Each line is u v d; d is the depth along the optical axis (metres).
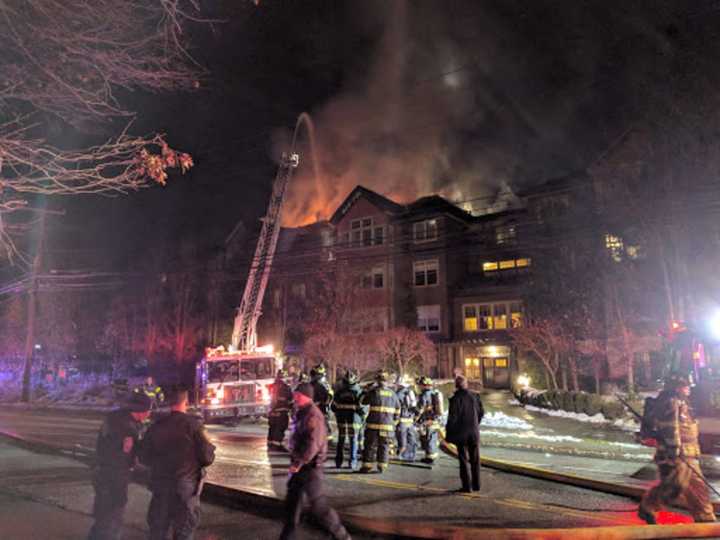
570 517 6.73
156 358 39.41
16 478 9.41
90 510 7.20
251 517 7.02
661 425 6.26
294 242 38.16
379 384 9.89
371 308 32.84
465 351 32.31
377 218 35.91
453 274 33.78
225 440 14.64
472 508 7.14
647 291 21.92
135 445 5.35
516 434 14.91
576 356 24.78
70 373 44.34
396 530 6.16
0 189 6.68
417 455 11.72
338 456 10.22
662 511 7.11
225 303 40.12
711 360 11.09
